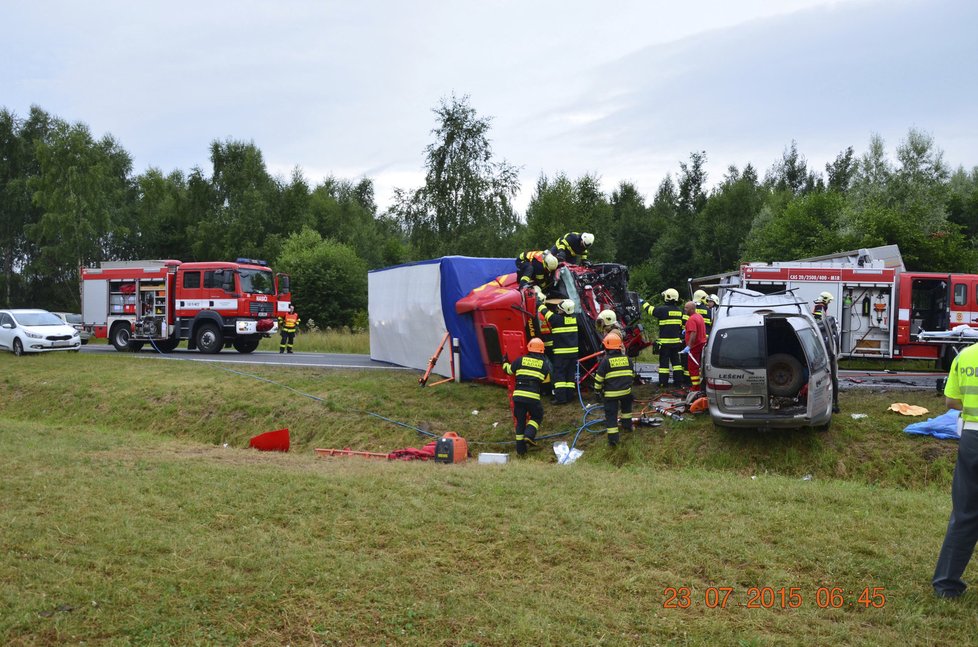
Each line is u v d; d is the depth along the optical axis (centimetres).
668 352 1481
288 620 470
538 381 1218
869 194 4094
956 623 488
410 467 932
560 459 1206
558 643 454
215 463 920
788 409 1090
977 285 1922
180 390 1759
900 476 1050
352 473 866
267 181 6091
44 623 449
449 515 694
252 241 5788
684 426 1217
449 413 1454
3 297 5538
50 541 585
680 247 5338
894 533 664
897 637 471
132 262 2577
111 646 426
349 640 450
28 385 1952
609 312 1257
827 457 1095
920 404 1264
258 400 1642
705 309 1466
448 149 4216
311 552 584
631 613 499
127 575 525
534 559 592
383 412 1496
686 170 6200
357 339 2942
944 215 3941
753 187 6097
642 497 775
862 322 1945
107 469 853
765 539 647
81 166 5188
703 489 817
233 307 2402
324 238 6256
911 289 1930
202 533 623
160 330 2462
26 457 918
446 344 1681
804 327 1102
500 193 4197
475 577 553
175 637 443
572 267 1495
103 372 1986
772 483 873
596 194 4947
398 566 564
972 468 516
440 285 1680
